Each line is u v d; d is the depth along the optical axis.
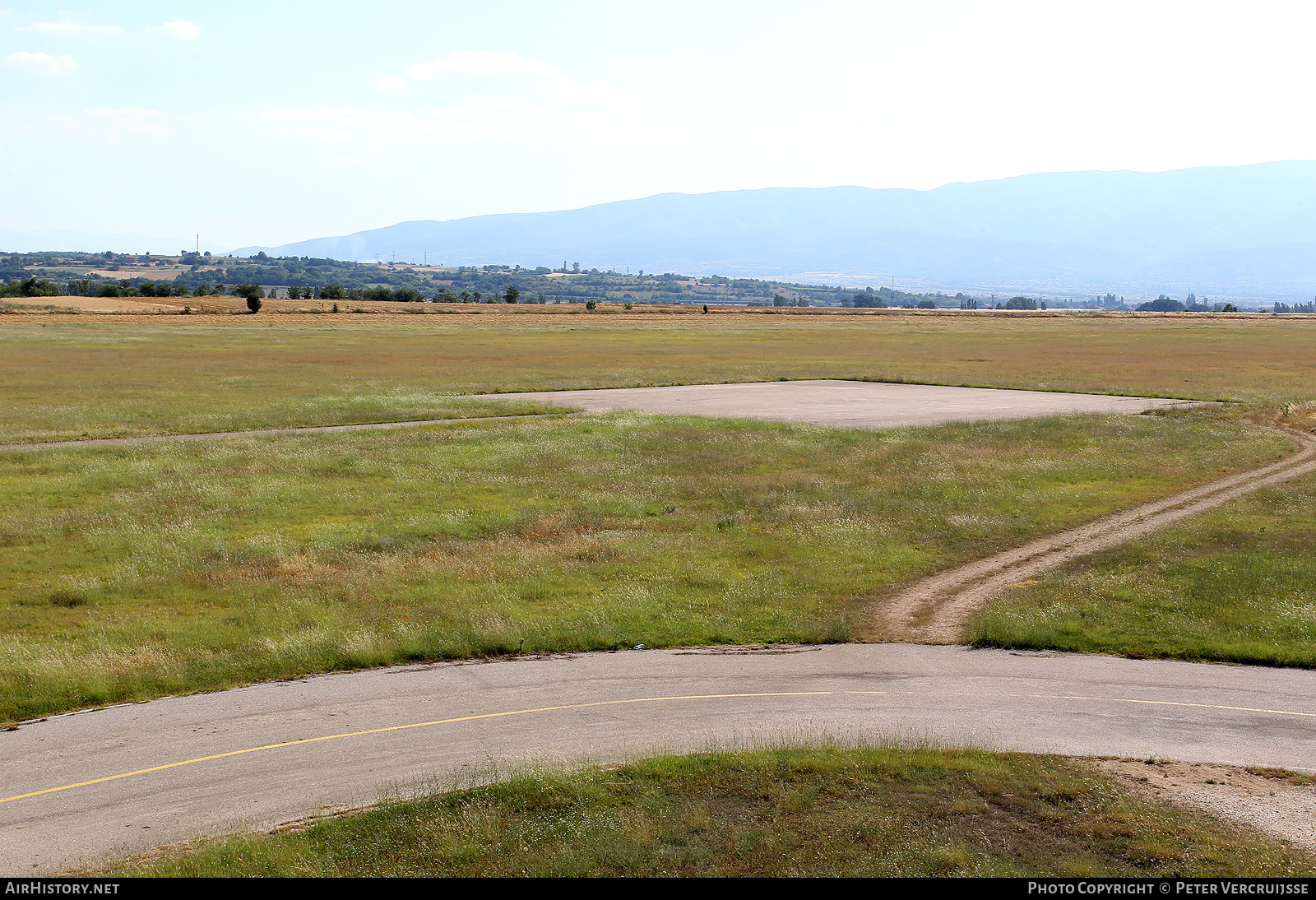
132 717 12.72
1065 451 37.34
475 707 13.08
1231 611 17.31
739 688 13.84
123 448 36.75
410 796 10.37
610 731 12.24
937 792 10.35
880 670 14.61
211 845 9.29
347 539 23.22
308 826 9.73
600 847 9.21
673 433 41.69
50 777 10.87
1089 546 22.94
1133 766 11.18
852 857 9.03
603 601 18.16
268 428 43.50
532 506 27.58
